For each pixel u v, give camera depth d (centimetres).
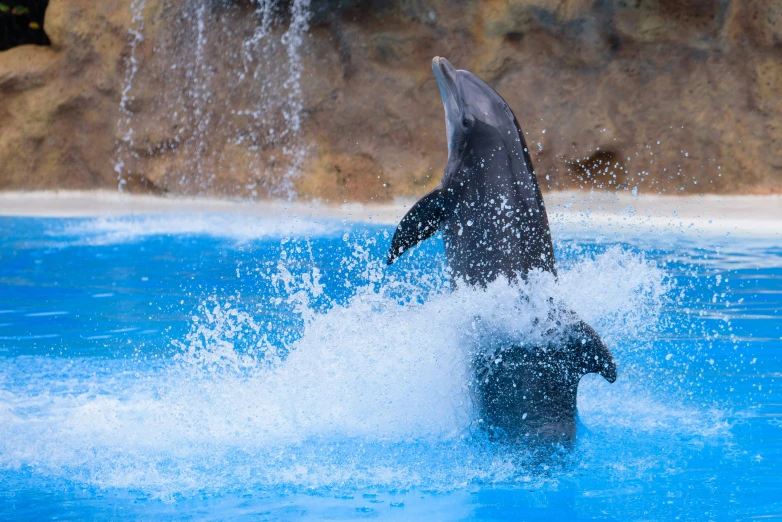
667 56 4884
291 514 1183
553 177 4938
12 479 1322
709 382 1823
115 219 4334
